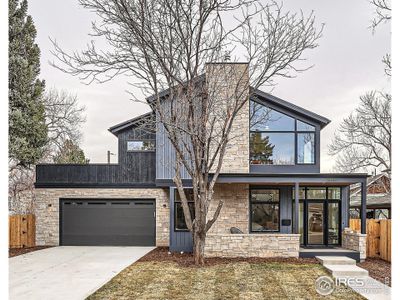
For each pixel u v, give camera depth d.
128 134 17.62
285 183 14.66
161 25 10.91
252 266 11.80
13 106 18.50
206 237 13.38
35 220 17.44
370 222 14.62
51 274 10.85
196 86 12.60
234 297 8.51
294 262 12.50
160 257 13.66
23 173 23.72
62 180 17.59
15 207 23.52
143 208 17.45
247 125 15.23
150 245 17.31
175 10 11.21
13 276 10.59
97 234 17.45
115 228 17.44
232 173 14.00
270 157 15.30
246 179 14.05
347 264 12.06
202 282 9.79
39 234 17.44
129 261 12.95
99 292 8.87
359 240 13.36
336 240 15.29
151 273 10.85
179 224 15.48
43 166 17.66
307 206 15.45
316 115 15.10
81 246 17.23
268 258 13.14
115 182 17.47
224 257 13.27
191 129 11.61
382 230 14.11
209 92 12.58
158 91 12.55
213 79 14.16
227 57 12.33
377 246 14.46
